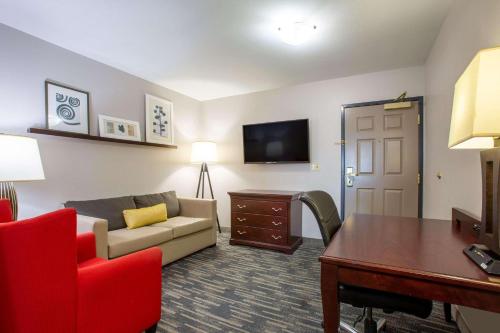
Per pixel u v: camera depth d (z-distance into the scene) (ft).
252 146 13.44
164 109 12.67
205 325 5.74
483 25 4.67
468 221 4.52
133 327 4.72
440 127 7.76
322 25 7.34
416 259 3.24
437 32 7.73
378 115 11.04
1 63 7.24
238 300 6.80
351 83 11.54
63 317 3.68
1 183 6.34
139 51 9.00
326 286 3.33
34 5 6.39
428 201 9.57
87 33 7.79
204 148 13.55
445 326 5.66
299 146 12.34
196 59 9.66
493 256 2.98
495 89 2.89
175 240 9.47
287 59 9.69
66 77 8.77
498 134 2.85
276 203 10.84
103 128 9.82
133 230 8.93
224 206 14.69
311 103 12.38
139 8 6.53
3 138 5.80
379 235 4.38
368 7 6.49
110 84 10.19
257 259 9.86
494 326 3.99
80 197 9.12
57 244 3.57
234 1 6.24
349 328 5.15
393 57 9.55
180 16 6.88
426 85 9.88
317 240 12.18
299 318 5.99
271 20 7.07
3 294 3.16
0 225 3.11
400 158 10.68
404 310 3.81
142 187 11.55
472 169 5.24
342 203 11.71
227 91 13.69
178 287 7.54
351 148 11.55
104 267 4.32
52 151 8.37
